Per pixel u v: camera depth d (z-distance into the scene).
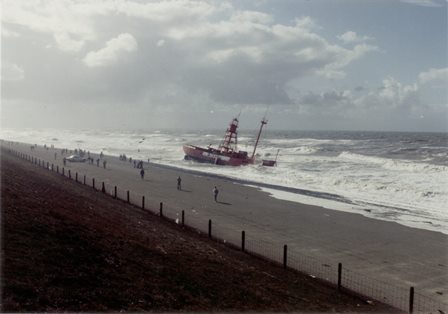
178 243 19.17
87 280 11.59
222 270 15.95
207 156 79.12
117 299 10.97
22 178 27.20
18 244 12.41
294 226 29.17
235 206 35.91
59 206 19.94
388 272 20.27
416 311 15.29
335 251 23.53
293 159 86.38
